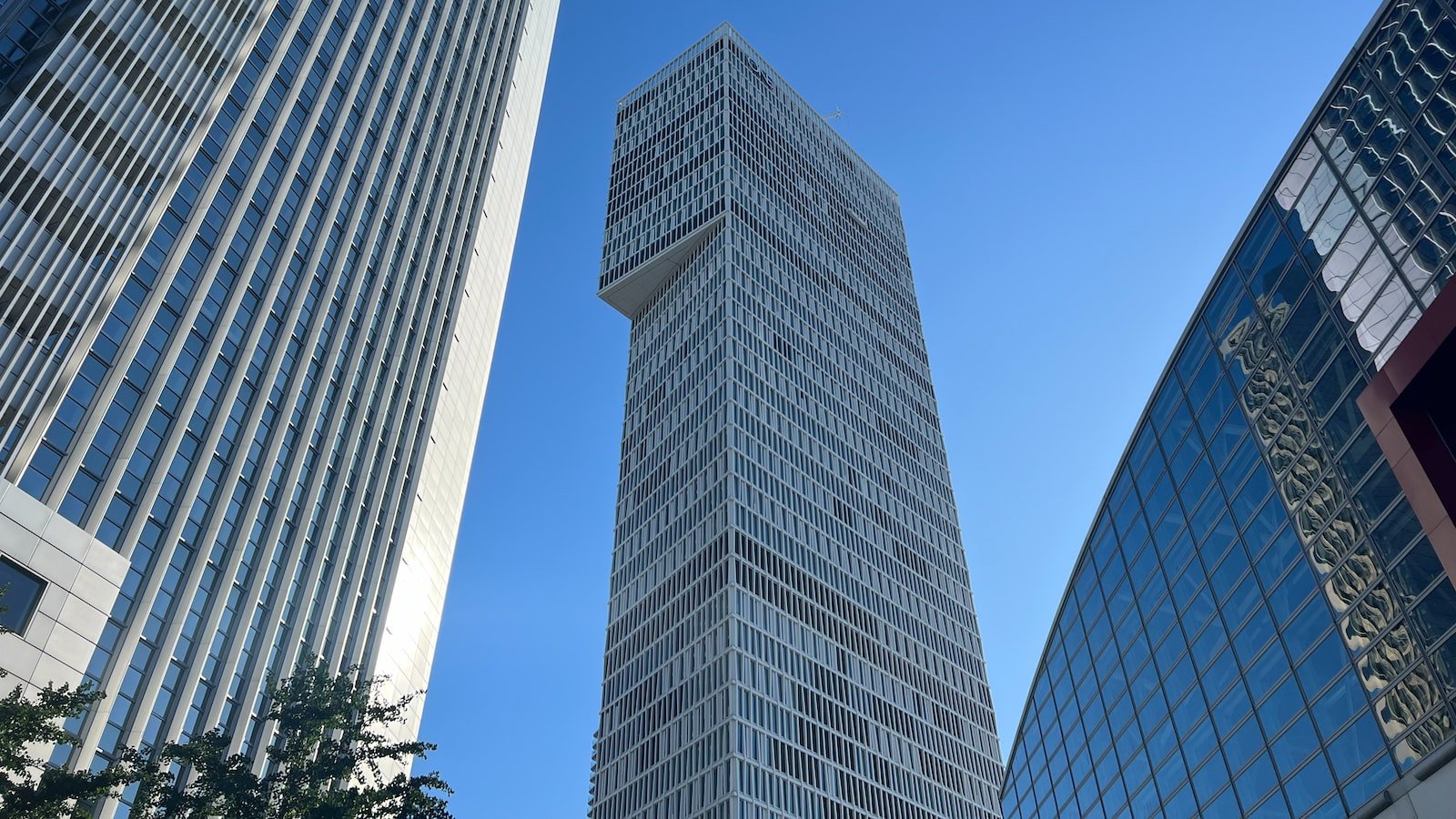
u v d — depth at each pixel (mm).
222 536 60938
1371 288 34188
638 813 107688
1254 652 37250
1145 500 47000
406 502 82562
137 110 55125
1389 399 27734
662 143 179250
